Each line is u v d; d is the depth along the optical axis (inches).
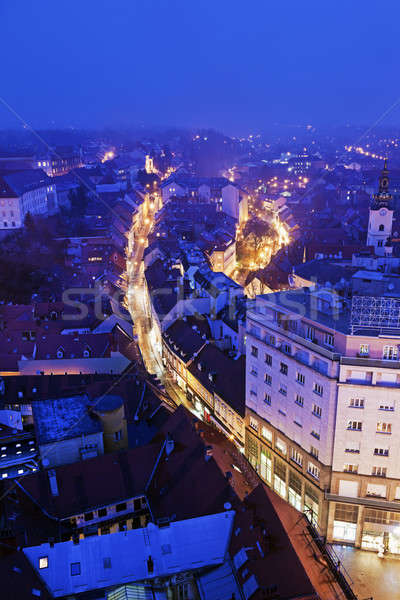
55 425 2778.1
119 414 2849.4
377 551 2819.9
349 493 2810.0
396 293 3213.6
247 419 3489.2
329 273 4726.9
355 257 5044.3
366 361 2566.4
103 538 2098.9
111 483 2472.9
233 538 2130.9
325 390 2694.4
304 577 1839.3
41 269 7234.3
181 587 2022.6
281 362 3041.3
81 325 5251.0
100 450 2741.1
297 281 4995.1
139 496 2480.3
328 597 1945.1
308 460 2925.7
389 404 2593.5
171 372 5027.1
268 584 1850.4
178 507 2386.8
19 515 2290.8
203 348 4522.6
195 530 2160.4
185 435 2728.8
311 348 2775.6
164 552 2079.2
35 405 2974.9
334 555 2787.9
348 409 2659.9
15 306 5354.3
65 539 2285.9
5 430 3432.6
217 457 2711.6
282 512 2215.8
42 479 2418.8
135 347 4972.9
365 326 2598.4
